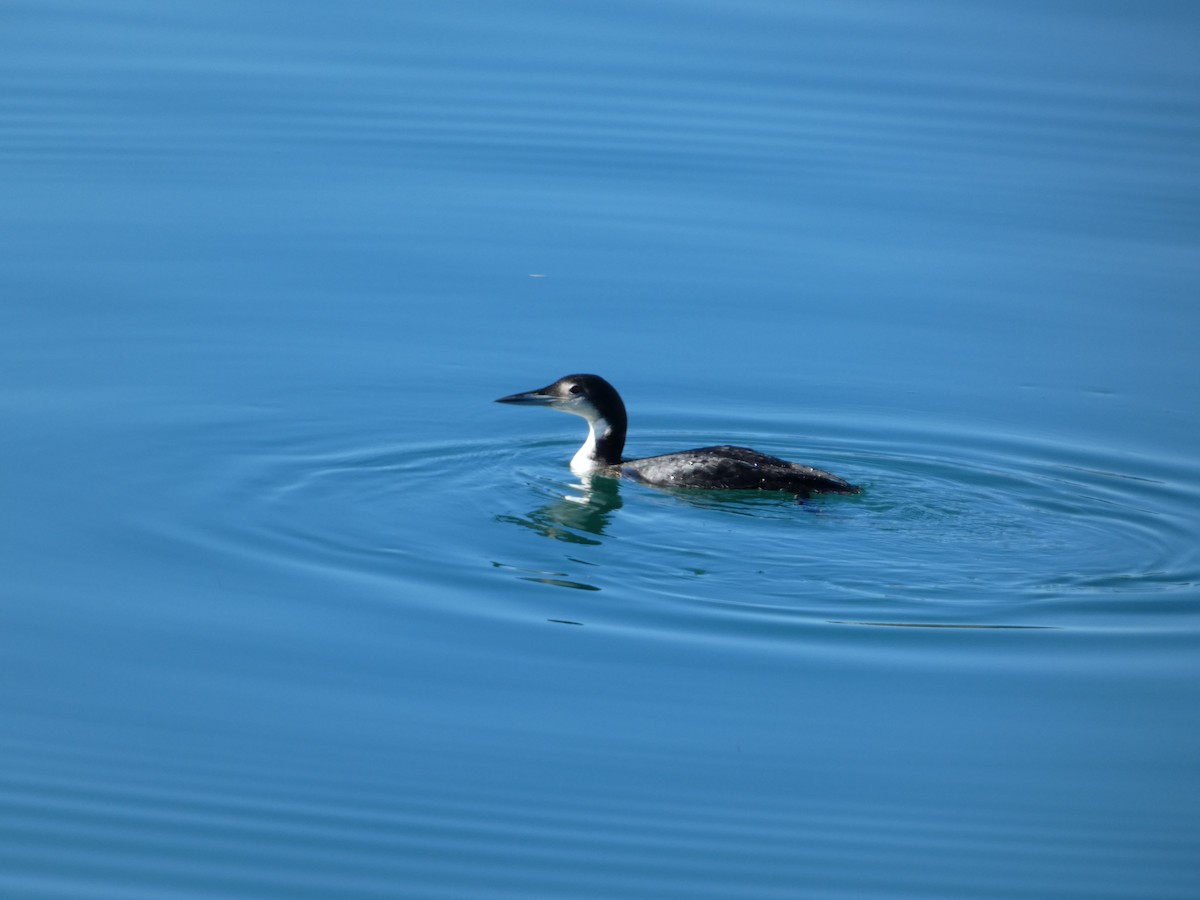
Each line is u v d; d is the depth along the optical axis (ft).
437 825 39.27
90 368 65.21
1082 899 37.09
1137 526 53.93
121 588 49.47
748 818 39.70
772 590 49.44
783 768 41.70
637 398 65.26
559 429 62.64
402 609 48.52
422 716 43.60
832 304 73.97
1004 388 66.59
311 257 76.23
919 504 55.47
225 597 49.11
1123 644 46.93
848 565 50.90
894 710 44.21
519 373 67.10
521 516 54.44
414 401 64.18
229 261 75.31
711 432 62.85
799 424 63.31
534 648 46.65
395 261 76.43
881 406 64.85
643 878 37.52
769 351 69.77
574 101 93.45
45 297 70.90
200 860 37.81
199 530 53.01
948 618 48.08
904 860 38.34
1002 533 53.31
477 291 74.18
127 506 54.44
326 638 47.11
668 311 73.05
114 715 43.37
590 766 41.60
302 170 84.69
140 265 74.43
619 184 84.84
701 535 52.75
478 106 92.22
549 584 49.85
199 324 69.56
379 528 53.42
